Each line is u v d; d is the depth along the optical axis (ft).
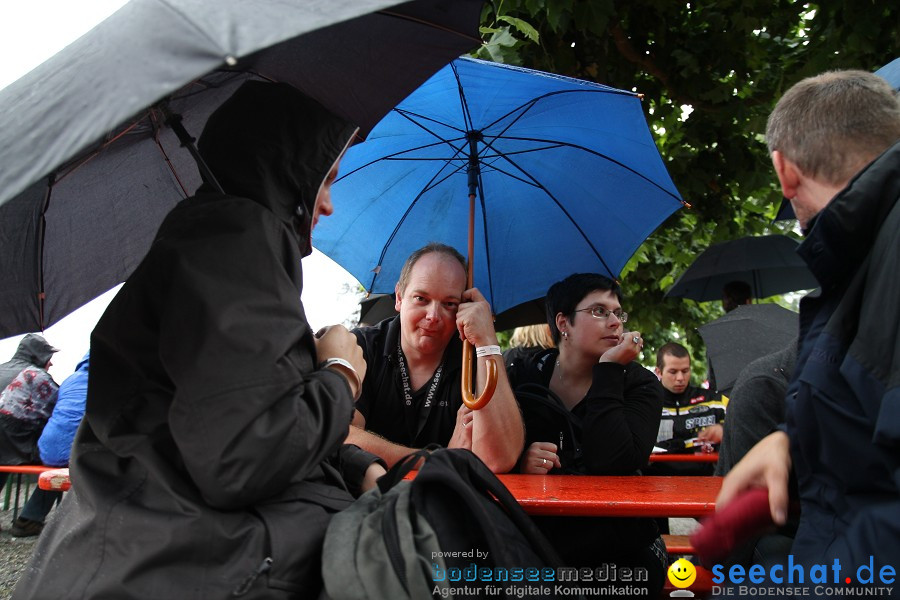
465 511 4.62
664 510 5.19
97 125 3.49
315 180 5.23
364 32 6.07
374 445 7.64
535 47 14.44
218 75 6.24
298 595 4.37
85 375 21.07
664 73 17.04
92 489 4.45
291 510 4.55
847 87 4.89
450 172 9.48
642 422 8.15
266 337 4.38
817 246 4.40
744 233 23.38
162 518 4.23
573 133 8.98
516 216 9.59
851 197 4.22
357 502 4.79
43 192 6.18
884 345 3.93
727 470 7.65
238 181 5.05
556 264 9.72
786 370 7.52
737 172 18.37
